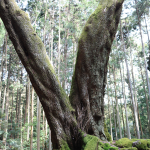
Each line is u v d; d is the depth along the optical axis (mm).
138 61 23562
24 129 17906
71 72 12531
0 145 12133
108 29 5262
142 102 24906
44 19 14312
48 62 4285
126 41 18828
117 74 25062
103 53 5211
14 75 22797
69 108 4289
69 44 13547
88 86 5047
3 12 4168
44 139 17375
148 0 13375
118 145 3982
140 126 22766
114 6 5324
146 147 3727
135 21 15578
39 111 11633
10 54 19062
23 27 4152
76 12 12836
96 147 3520
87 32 5148
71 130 4105
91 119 4773
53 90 4129
